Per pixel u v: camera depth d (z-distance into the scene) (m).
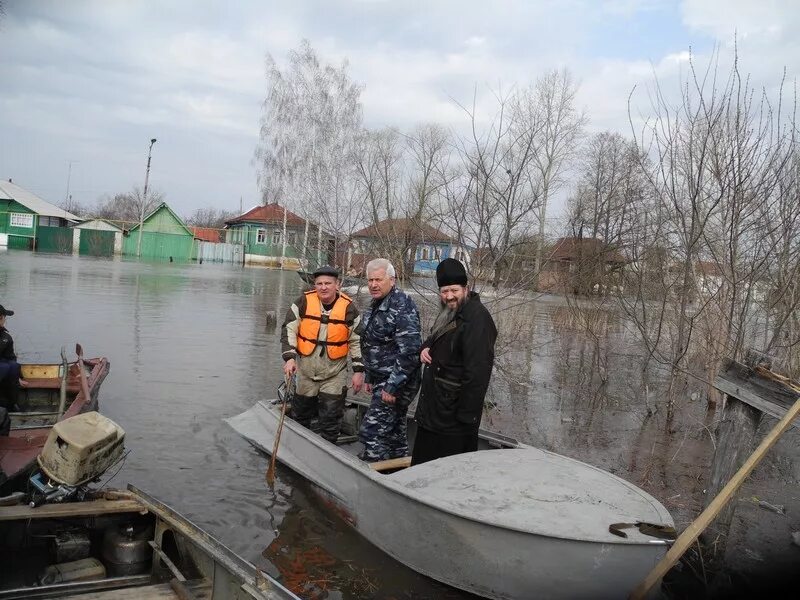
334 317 5.94
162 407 7.73
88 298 18.06
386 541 4.38
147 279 26.75
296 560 4.33
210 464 5.92
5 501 3.92
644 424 8.45
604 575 3.59
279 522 4.86
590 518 3.78
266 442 6.16
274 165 34.72
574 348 14.36
